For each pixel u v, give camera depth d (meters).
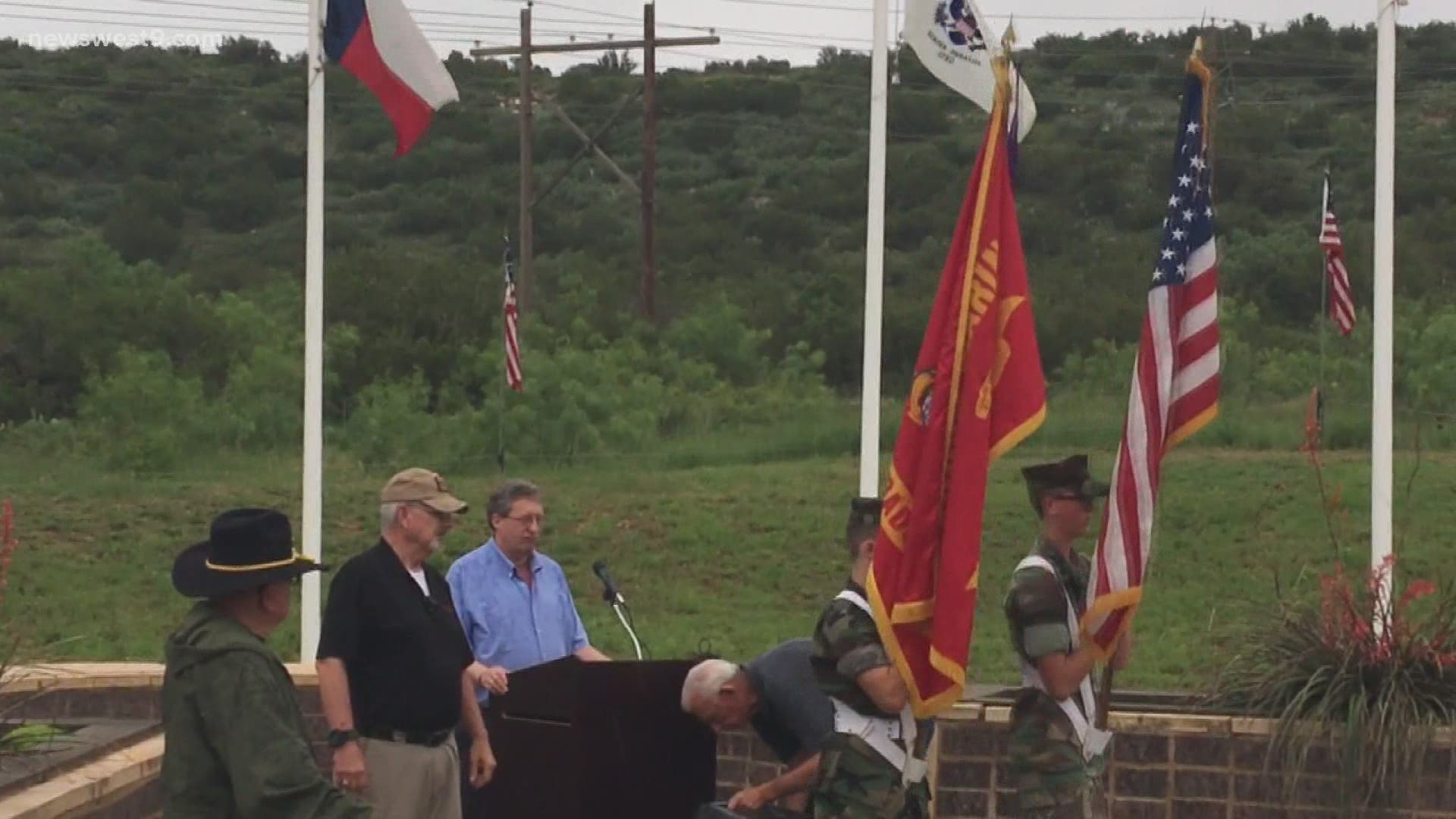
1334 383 33.53
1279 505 24.94
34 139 66.38
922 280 48.03
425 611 8.64
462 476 28.39
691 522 25.09
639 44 39.50
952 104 70.31
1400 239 47.53
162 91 73.00
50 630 20.48
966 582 7.55
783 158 66.25
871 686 7.47
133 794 8.66
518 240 57.34
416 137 13.73
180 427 29.55
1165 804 9.86
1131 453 8.45
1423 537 23.28
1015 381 7.79
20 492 26.16
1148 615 20.47
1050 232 53.88
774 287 48.28
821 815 7.62
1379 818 9.60
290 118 71.56
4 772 8.03
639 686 8.93
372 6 13.60
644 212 39.69
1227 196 57.16
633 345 34.81
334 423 32.41
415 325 36.22
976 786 9.98
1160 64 72.00
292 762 6.24
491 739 9.15
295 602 21.45
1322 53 71.44
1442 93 66.75
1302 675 9.91
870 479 12.95
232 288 50.47
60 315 35.22
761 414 33.31
